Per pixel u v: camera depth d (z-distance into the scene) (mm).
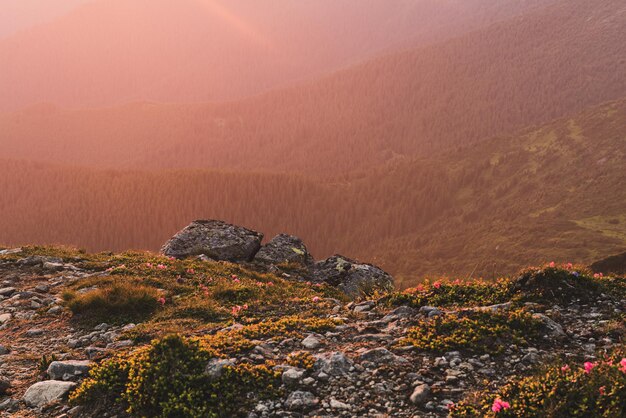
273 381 3787
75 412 3799
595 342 3971
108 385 3863
